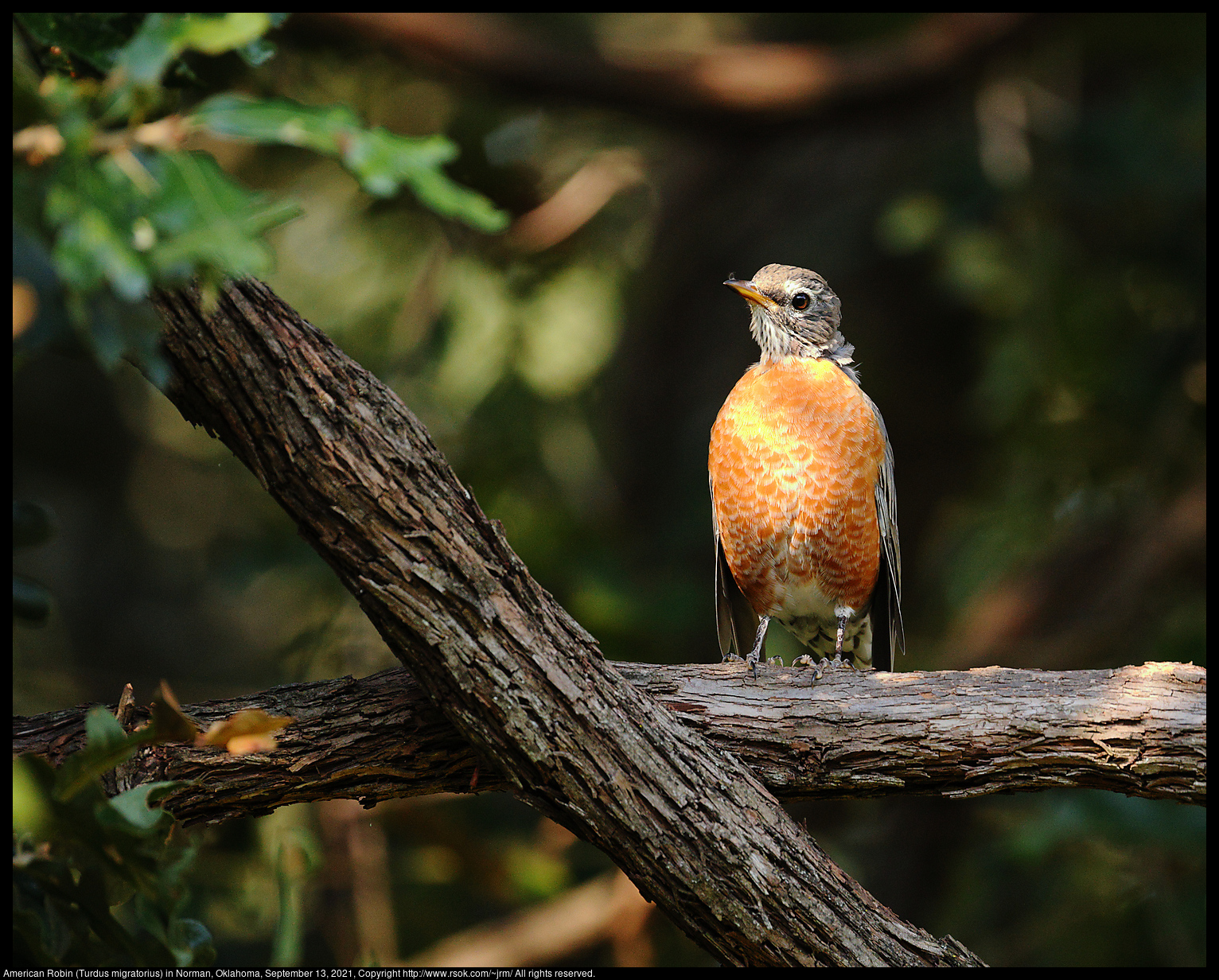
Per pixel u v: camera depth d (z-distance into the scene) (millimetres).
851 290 15766
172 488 16141
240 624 15633
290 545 11406
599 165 12609
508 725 5199
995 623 12648
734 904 5340
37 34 3730
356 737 5668
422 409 12086
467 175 11961
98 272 3035
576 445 13250
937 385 15656
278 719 4051
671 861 5316
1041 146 13617
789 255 15852
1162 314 13148
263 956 9883
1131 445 12969
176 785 3928
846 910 5418
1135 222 13438
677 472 15633
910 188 14141
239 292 4914
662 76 12141
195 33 3260
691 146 15094
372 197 11812
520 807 12797
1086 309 12773
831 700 5984
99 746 3832
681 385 16266
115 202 3145
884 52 12219
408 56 11758
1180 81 13445
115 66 3473
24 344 3275
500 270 12391
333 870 10172
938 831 12609
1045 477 13102
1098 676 5949
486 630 5168
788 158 16016
